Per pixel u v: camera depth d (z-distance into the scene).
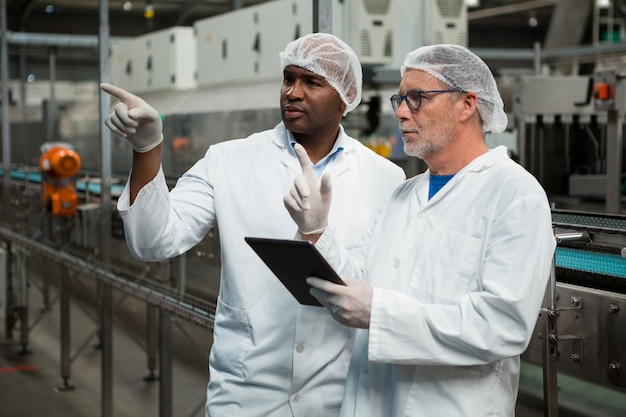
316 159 1.90
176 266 3.39
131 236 1.75
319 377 1.82
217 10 12.95
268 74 4.57
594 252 2.07
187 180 1.96
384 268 1.56
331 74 1.79
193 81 5.89
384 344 1.38
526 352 2.02
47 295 6.49
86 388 4.76
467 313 1.36
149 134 1.64
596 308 1.84
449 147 1.52
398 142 4.86
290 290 1.53
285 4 4.33
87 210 4.40
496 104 1.53
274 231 1.84
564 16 9.47
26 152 8.34
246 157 1.92
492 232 1.41
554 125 4.82
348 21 4.08
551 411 1.84
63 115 7.47
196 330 3.47
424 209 1.52
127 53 6.78
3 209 6.47
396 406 1.48
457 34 4.34
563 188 4.86
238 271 1.86
